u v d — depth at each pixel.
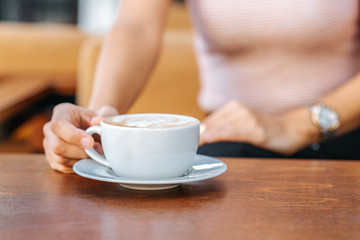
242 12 1.21
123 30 1.06
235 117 1.05
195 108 2.01
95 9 5.34
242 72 1.32
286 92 1.30
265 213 0.60
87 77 1.77
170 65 2.00
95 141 0.78
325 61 1.27
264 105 1.33
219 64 1.36
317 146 1.09
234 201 0.64
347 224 0.57
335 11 1.18
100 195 0.65
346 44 1.26
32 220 0.58
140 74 1.03
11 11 4.79
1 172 0.75
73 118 0.76
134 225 0.56
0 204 0.62
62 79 2.31
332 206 0.63
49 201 0.63
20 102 1.61
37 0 4.84
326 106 1.10
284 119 1.10
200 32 1.35
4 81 2.16
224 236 0.54
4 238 0.53
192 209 0.61
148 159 0.65
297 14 1.18
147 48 1.07
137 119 0.69
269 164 0.82
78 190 0.67
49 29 2.79
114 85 0.96
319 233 0.55
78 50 2.63
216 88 1.39
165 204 0.63
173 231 0.55
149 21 1.11
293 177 0.74
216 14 1.25
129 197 0.65
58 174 0.74
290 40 1.22
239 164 0.81
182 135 0.65
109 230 0.55
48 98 2.45
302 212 0.61
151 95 2.00
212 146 0.99
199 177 0.66
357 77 1.17
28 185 0.69
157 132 0.64
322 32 1.20
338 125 1.09
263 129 1.04
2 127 2.33
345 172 0.77
